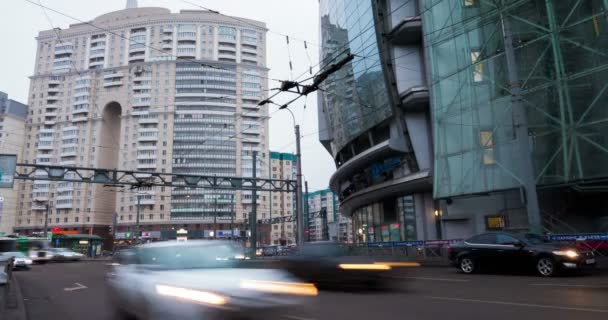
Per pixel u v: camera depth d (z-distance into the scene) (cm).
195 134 10312
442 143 2398
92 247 5369
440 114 2444
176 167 10238
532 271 1388
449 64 2447
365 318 719
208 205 10431
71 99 10750
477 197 2373
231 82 10538
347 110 3709
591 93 1795
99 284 1530
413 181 2795
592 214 2023
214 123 10381
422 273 1545
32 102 10919
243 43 10931
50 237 5159
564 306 775
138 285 658
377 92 3130
